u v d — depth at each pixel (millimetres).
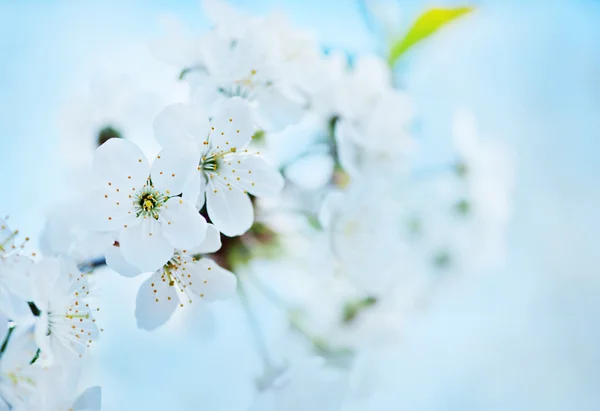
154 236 324
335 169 363
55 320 323
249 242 357
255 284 364
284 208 357
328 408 354
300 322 370
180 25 348
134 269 323
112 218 324
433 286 390
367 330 373
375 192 365
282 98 345
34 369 316
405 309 384
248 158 333
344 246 362
